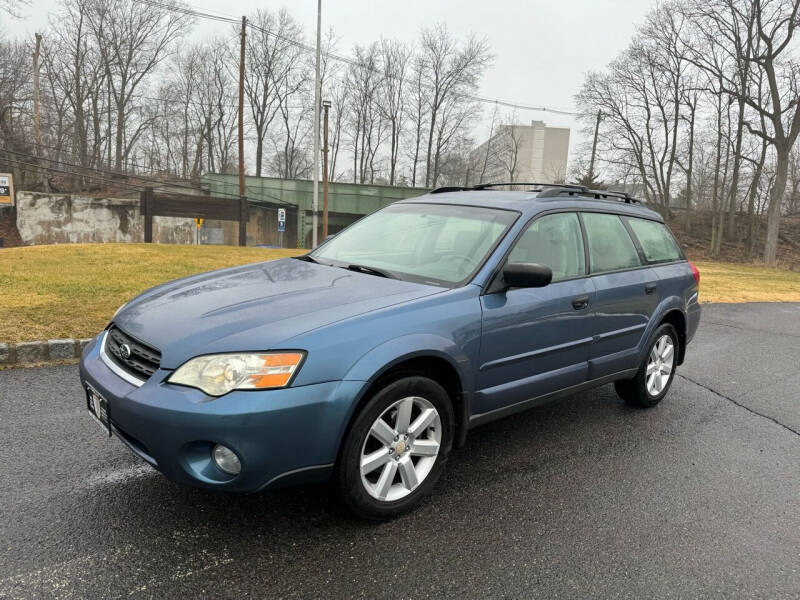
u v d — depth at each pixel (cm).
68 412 392
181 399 230
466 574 245
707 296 1342
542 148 7488
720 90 3275
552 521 294
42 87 4144
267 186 4231
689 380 597
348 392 246
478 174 6391
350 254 388
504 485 331
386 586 234
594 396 518
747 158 3594
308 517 282
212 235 3588
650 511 311
